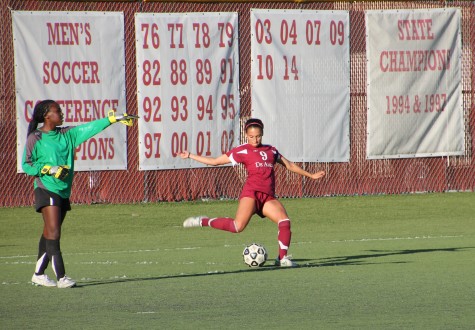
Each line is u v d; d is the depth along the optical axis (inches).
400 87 2989.7
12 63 2650.1
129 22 2748.5
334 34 2915.8
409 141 3009.4
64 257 1862.7
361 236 2197.3
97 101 2723.9
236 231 1630.2
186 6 2819.9
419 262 1694.1
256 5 2871.6
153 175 2795.3
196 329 1064.2
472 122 3078.2
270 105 2864.2
